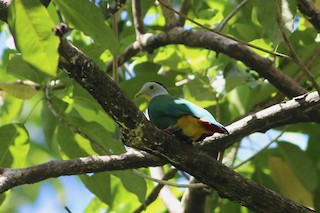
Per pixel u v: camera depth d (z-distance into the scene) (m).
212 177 8.48
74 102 11.07
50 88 10.29
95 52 10.35
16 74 10.11
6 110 11.19
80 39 12.73
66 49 7.12
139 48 12.43
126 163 9.23
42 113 11.13
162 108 8.62
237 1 13.12
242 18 12.93
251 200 8.68
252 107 11.76
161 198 12.34
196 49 12.76
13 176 8.40
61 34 6.92
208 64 12.41
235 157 12.67
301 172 12.06
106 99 7.42
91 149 10.39
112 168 9.16
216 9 13.38
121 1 9.90
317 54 11.73
